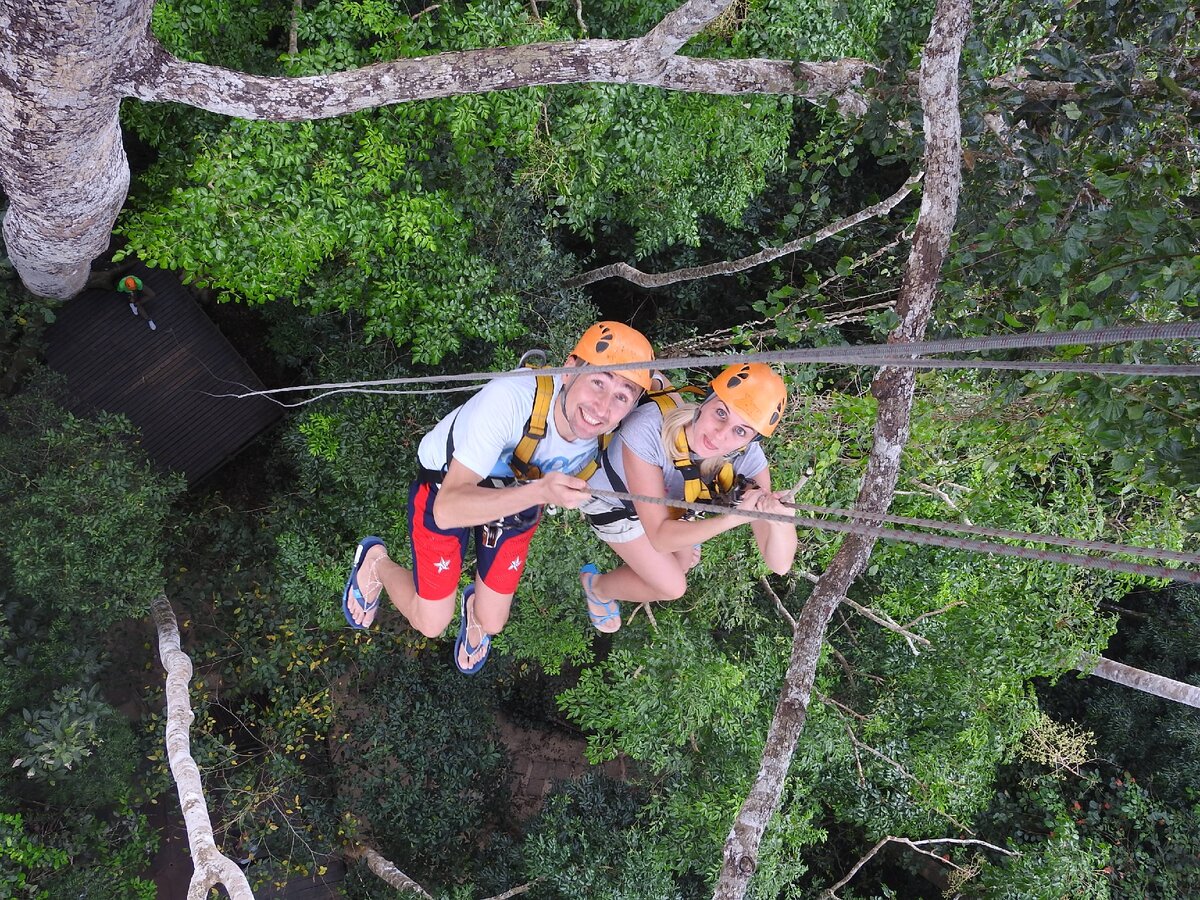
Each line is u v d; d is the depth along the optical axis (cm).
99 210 622
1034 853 1123
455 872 1218
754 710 1029
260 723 1125
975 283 520
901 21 725
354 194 802
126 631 1109
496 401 323
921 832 1196
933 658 1069
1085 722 1360
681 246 1196
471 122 790
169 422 1009
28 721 855
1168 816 1230
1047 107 513
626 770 1448
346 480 1005
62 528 862
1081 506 892
